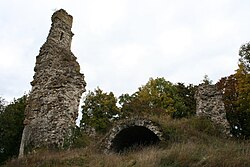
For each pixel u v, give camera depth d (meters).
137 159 11.52
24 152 16.64
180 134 15.88
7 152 21.42
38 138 17.03
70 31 21.66
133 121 16.62
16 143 22.02
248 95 26.08
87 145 17.52
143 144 18.38
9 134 21.73
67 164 13.02
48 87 18.44
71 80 18.69
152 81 37.62
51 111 17.59
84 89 19.22
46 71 19.08
